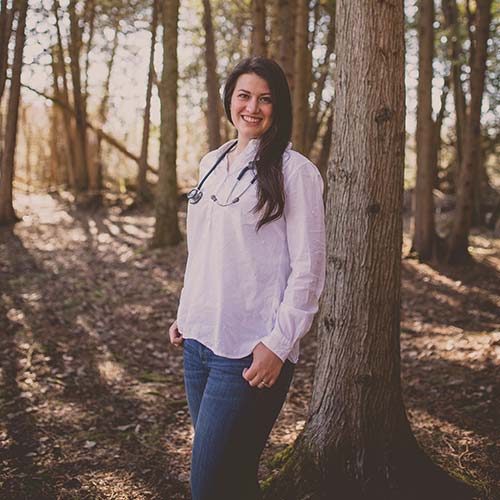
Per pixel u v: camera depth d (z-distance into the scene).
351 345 2.76
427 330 6.28
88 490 3.10
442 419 3.89
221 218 1.95
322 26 12.98
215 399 1.94
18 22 12.17
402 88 2.62
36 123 22.66
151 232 12.54
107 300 7.32
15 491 3.06
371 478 2.79
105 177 19.91
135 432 3.84
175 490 3.13
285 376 1.97
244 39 15.77
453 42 11.12
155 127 18.84
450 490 2.88
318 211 1.91
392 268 2.71
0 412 4.05
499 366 4.82
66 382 4.68
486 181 15.29
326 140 12.07
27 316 6.41
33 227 12.84
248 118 2.00
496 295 7.82
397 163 2.64
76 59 16.16
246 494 2.03
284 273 1.95
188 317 2.04
